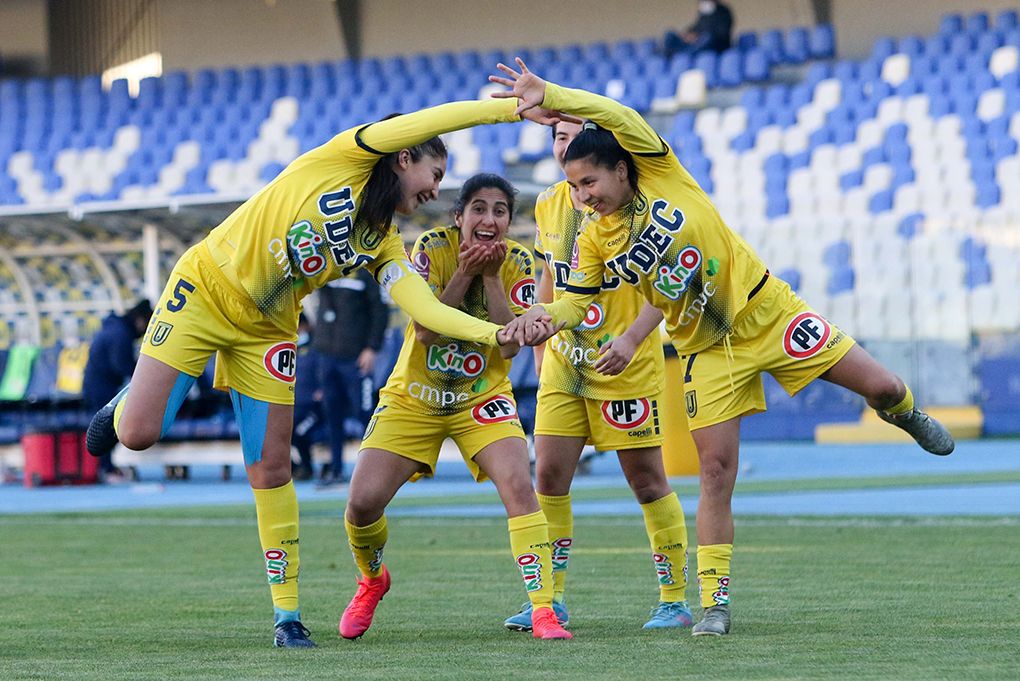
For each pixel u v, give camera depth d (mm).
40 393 65188
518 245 18797
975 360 70125
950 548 27500
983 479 47656
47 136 103438
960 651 15656
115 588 24172
